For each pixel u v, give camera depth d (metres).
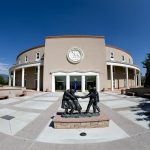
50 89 34.81
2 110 12.05
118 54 44.19
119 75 42.91
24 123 8.65
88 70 34.91
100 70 35.59
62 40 36.59
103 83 35.12
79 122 7.56
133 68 42.56
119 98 18.97
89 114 8.32
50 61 35.91
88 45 36.44
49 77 35.31
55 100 18.05
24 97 21.61
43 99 19.08
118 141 6.02
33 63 38.25
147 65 27.44
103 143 5.88
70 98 8.48
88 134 6.81
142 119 9.02
